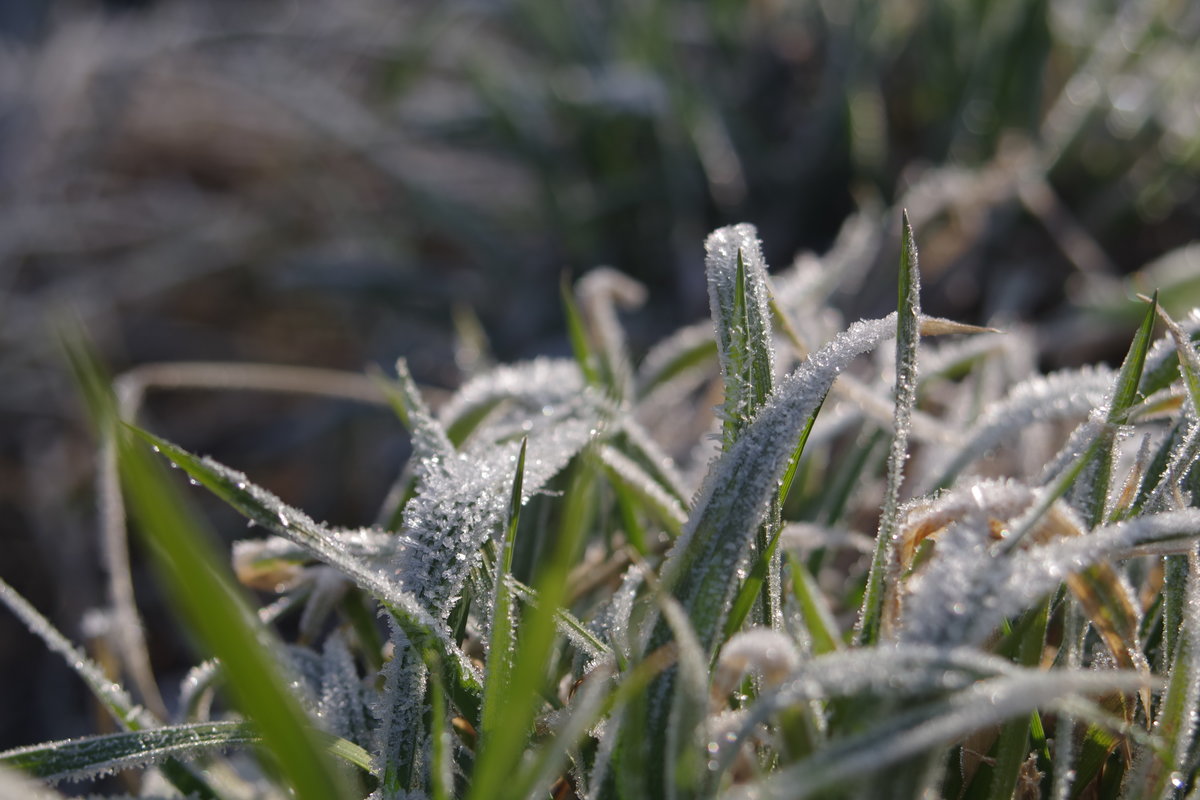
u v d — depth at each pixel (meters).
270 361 0.46
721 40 0.47
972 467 0.21
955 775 0.16
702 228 0.40
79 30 0.58
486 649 0.17
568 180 0.43
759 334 0.17
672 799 0.15
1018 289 0.34
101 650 0.21
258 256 0.48
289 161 0.53
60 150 0.53
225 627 0.13
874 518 0.23
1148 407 0.17
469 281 0.44
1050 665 0.17
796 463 0.16
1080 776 0.16
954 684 0.14
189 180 0.54
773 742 0.16
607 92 0.41
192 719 0.18
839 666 0.15
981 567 0.15
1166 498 0.17
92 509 0.41
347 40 0.58
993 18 0.39
